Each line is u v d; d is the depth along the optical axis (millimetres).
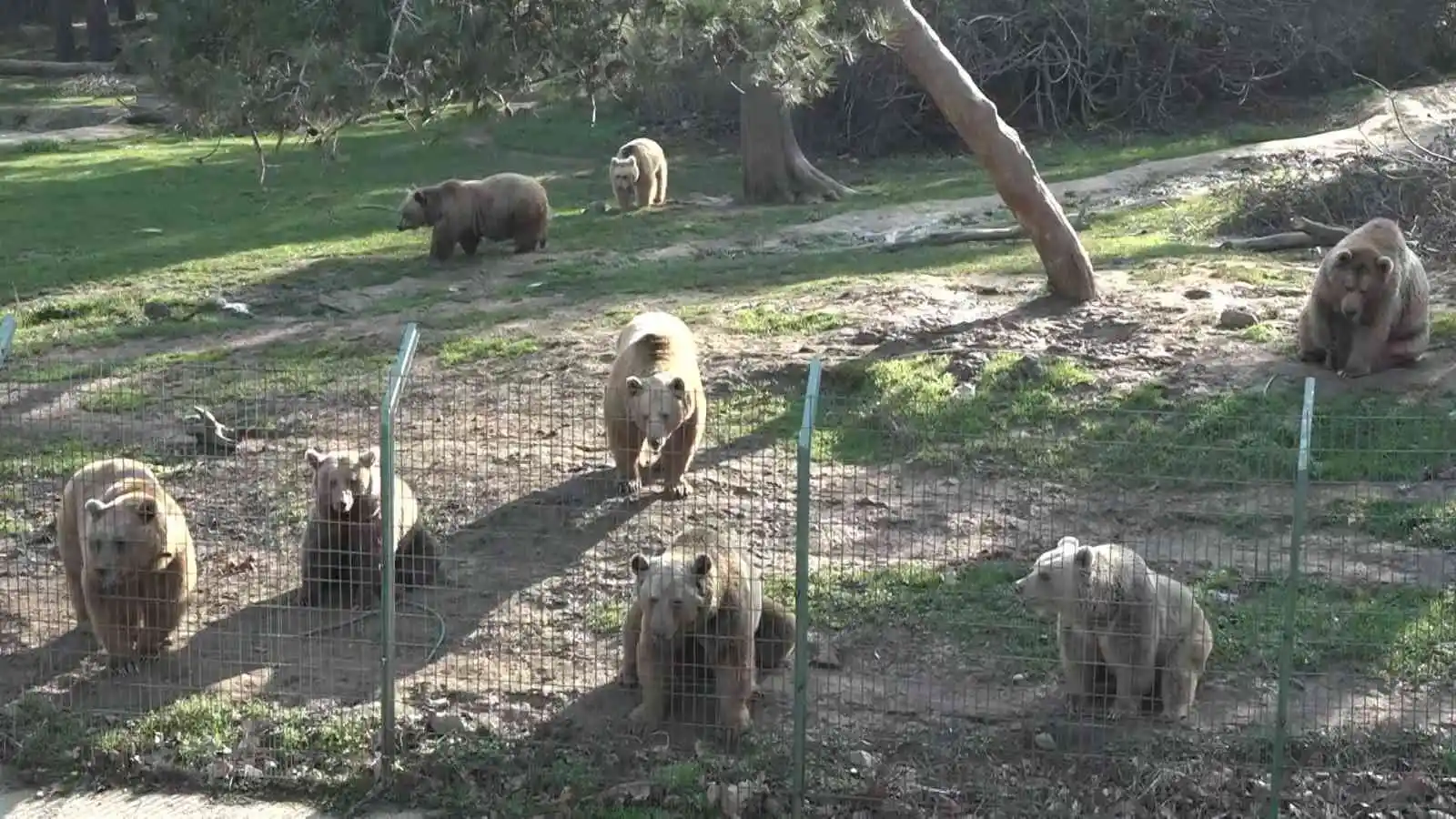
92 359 16578
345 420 14164
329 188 29969
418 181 31000
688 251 22156
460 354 16000
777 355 15156
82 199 28406
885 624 9680
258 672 9273
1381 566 10297
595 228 24641
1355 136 28984
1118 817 7590
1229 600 9789
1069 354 14727
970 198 25844
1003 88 37094
